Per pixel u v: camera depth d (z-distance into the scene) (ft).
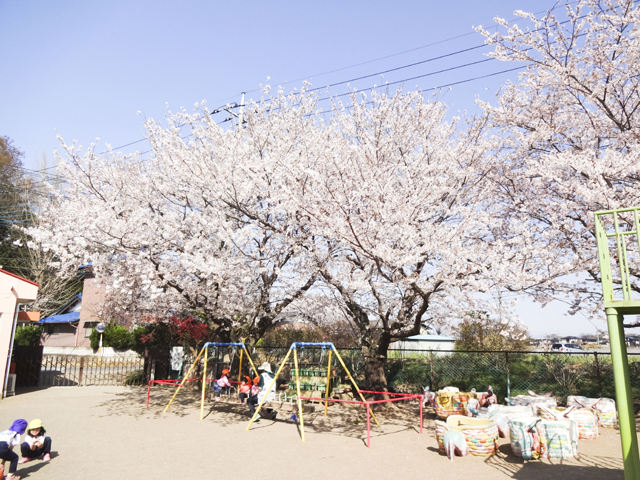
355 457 23.79
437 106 37.63
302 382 43.19
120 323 91.86
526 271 29.60
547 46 29.63
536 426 24.07
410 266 33.17
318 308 42.11
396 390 45.06
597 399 32.14
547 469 21.54
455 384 45.91
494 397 33.76
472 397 33.88
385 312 35.42
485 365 46.83
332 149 33.22
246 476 20.39
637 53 26.76
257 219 36.11
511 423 24.30
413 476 20.59
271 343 63.77
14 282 43.75
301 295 39.24
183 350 56.70
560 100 32.24
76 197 39.37
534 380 43.32
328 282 35.53
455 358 48.44
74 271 42.45
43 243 35.24
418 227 31.71
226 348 53.21
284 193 29.07
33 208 106.83
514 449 23.97
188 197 38.60
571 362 43.62
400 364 50.29
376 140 35.63
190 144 39.09
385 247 27.02
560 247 31.22
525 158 33.22
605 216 27.43
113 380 58.29
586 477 20.13
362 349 39.47
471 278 28.37
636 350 72.64
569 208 28.60
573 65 28.96
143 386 53.16
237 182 33.42
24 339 84.28
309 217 31.22
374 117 36.19
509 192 35.04
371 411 35.53
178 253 34.94
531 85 32.81
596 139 32.01
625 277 15.89
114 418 34.12
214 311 38.96
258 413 32.60
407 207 29.71
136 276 37.70
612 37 28.37
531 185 32.94
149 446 25.76
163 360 56.34
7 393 44.34
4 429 30.17
